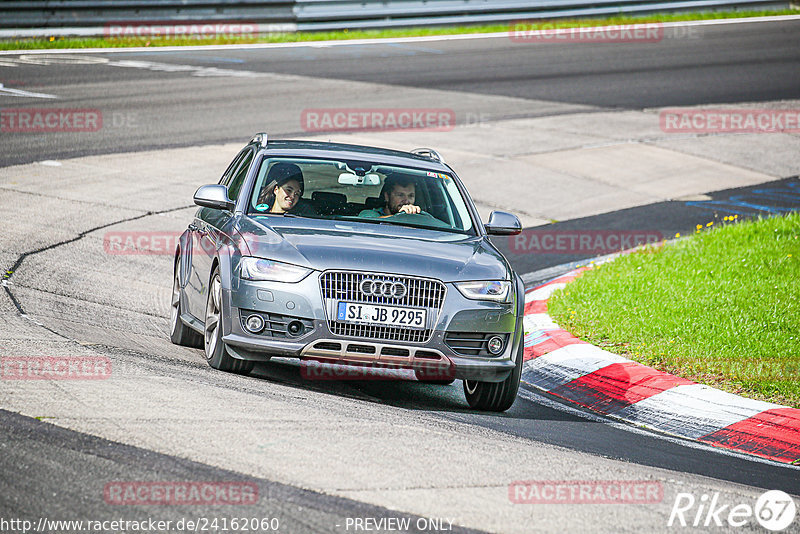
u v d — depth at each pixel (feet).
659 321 118.73
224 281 85.92
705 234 167.02
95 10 366.02
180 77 299.79
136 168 198.18
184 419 68.54
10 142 210.79
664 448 82.48
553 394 102.68
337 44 374.02
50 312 106.63
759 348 108.68
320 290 82.84
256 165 100.01
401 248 87.51
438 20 403.34
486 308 85.56
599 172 222.69
